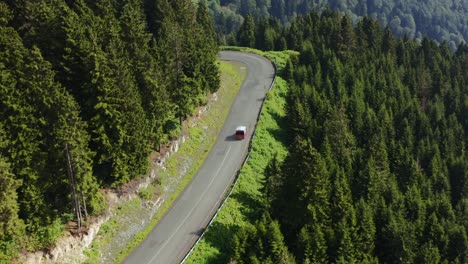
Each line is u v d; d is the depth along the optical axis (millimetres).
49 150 46094
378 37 119688
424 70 111438
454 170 79875
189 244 54125
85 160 47531
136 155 55062
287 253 49594
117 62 52469
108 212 53125
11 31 48656
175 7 78938
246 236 51188
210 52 77812
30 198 45062
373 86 96250
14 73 45188
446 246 60156
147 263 51312
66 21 51562
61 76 52062
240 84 95000
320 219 55125
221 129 78312
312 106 84188
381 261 58844
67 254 47656
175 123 68062
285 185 57188
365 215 57250
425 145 86375
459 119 100625
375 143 72375
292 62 102375
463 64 121375
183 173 65250
